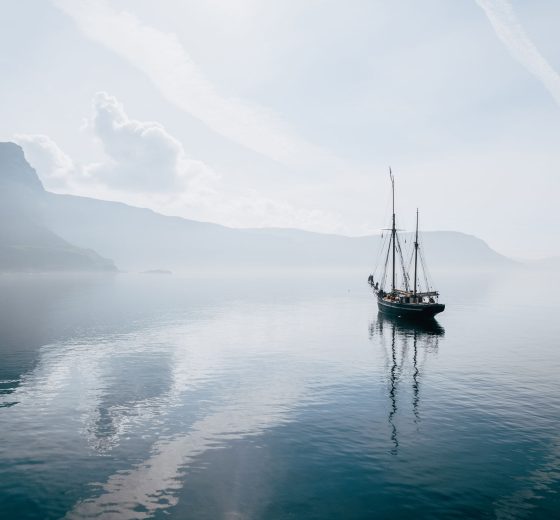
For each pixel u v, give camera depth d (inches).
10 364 1796.3
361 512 698.2
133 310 4074.8
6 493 762.2
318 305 4798.2
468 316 3671.3
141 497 748.6
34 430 1059.3
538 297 5944.9
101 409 1220.5
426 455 911.0
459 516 687.1
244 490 770.8
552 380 1534.2
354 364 1811.0
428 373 1647.4
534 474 824.3
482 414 1168.2
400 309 3339.1
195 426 1087.6
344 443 976.3
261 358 1937.7
